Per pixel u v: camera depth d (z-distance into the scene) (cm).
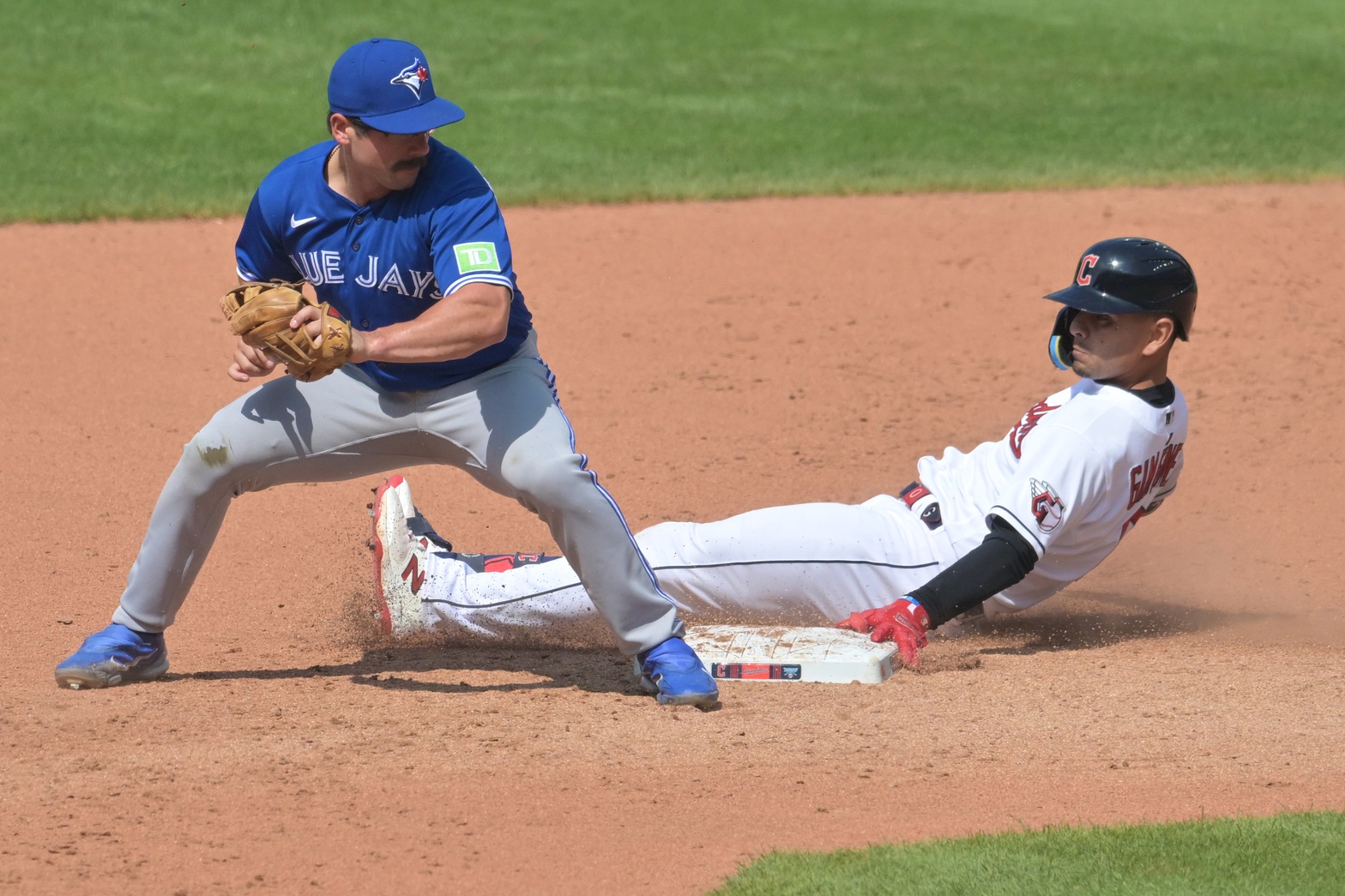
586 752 1426
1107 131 5650
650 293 3728
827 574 1762
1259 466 2628
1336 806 1288
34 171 4678
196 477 1536
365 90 1377
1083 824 1244
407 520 1822
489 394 1500
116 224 4200
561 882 1152
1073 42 7400
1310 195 4625
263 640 1839
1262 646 1825
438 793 1323
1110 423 1697
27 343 3256
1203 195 4647
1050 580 1798
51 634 1839
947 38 7425
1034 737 1471
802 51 7069
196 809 1285
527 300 3656
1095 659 1758
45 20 6725
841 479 2539
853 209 4544
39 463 2567
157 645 1639
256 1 7275
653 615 1568
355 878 1159
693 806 1300
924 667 1717
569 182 4791
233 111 5569
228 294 1441
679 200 4653
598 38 7131
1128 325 1697
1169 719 1524
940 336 3419
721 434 2791
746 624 1812
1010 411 2927
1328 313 3525
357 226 1461
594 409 2936
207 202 4403
